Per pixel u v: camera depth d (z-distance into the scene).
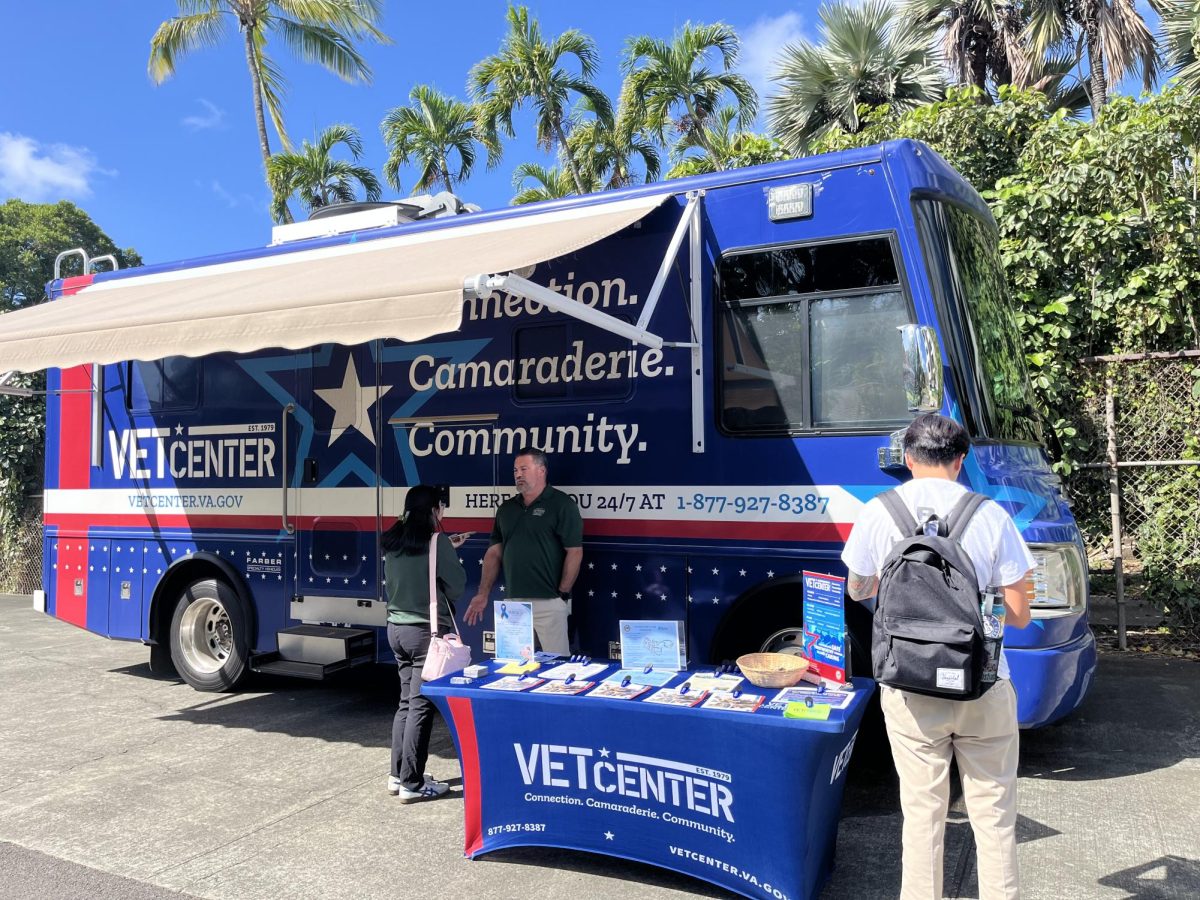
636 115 18.72
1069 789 4.30
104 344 4.95
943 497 2.81
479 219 5.66
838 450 4.44
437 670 4.10
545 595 4.89
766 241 4.68
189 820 4.30
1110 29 13.95
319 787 4.71
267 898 3.50
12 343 5.42
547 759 3.60
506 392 5.40
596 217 4.89
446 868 3.72
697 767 3.28
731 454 4.70
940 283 4.35
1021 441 4.64
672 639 3.77
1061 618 4.16
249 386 6.41
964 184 4.88
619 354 5.05
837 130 9.88
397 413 5.79
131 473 6.96
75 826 4.26
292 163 19.98
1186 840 3.72
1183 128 7.01
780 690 3.42
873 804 4.27
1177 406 6.83
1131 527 7.13
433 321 3.78
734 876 3.25
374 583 5.87
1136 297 7.07
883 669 2.70
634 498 4.96
